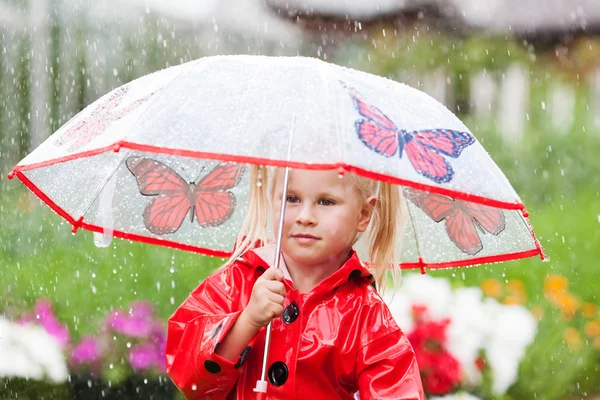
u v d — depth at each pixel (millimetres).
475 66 24016
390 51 23906
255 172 3877
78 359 6996
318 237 3531
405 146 3119
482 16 23516
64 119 17016
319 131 2979
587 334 8508
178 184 4090
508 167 18750
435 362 6652
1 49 16562
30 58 16766
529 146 19891
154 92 3281
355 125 3045
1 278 9461
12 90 16547
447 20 23656
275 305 3346
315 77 3268
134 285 8945
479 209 3922
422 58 23781
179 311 3689
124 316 7422
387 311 3650
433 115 3461
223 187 4141
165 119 3068
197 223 4129
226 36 20797
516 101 24609
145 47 18312
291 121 3025
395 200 3926
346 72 3398
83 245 11234
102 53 17625
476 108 24812
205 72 3344
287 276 3693
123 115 3205
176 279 9117
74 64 17172
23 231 11758
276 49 22547
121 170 3998
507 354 6969
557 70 24484
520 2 23281
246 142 2969
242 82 3258
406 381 3516
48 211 12766
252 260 3719
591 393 8203
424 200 4035
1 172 15477
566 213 15344
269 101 3133
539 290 9867
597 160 18938
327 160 2881
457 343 6891
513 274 10312
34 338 6852
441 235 4102
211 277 3775
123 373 7000
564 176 18422
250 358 3582
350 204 3576
